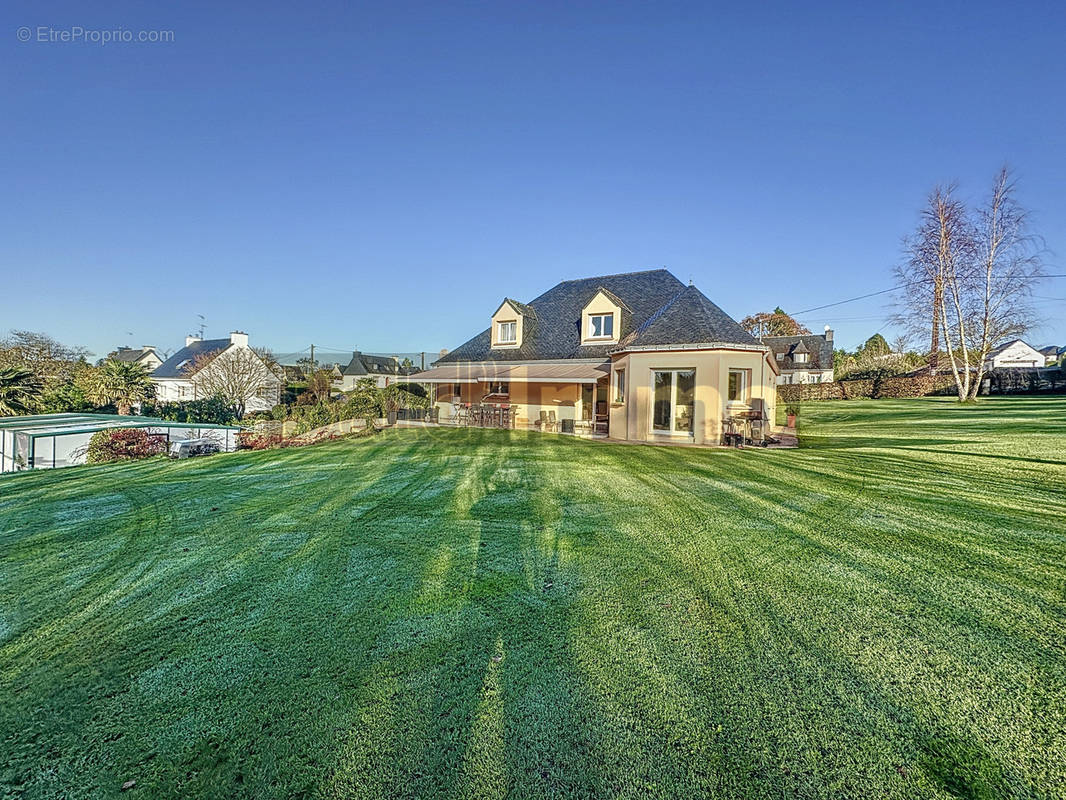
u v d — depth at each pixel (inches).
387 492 603.2
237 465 813.9
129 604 310.3
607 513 495.2
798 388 2620.6
